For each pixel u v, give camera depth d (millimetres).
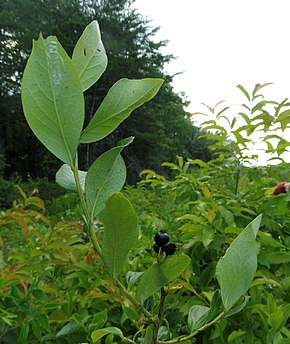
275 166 603
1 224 498
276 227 510
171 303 459
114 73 7875
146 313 154
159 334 197
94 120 137
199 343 409
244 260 151
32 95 125
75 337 337
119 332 168
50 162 7477
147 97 138
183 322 417
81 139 137
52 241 493
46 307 333
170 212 852
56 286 450
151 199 1319
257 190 566
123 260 144
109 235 142
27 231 482
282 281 448
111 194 144
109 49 8016
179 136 8977
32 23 7824
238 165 596
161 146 8180
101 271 460
